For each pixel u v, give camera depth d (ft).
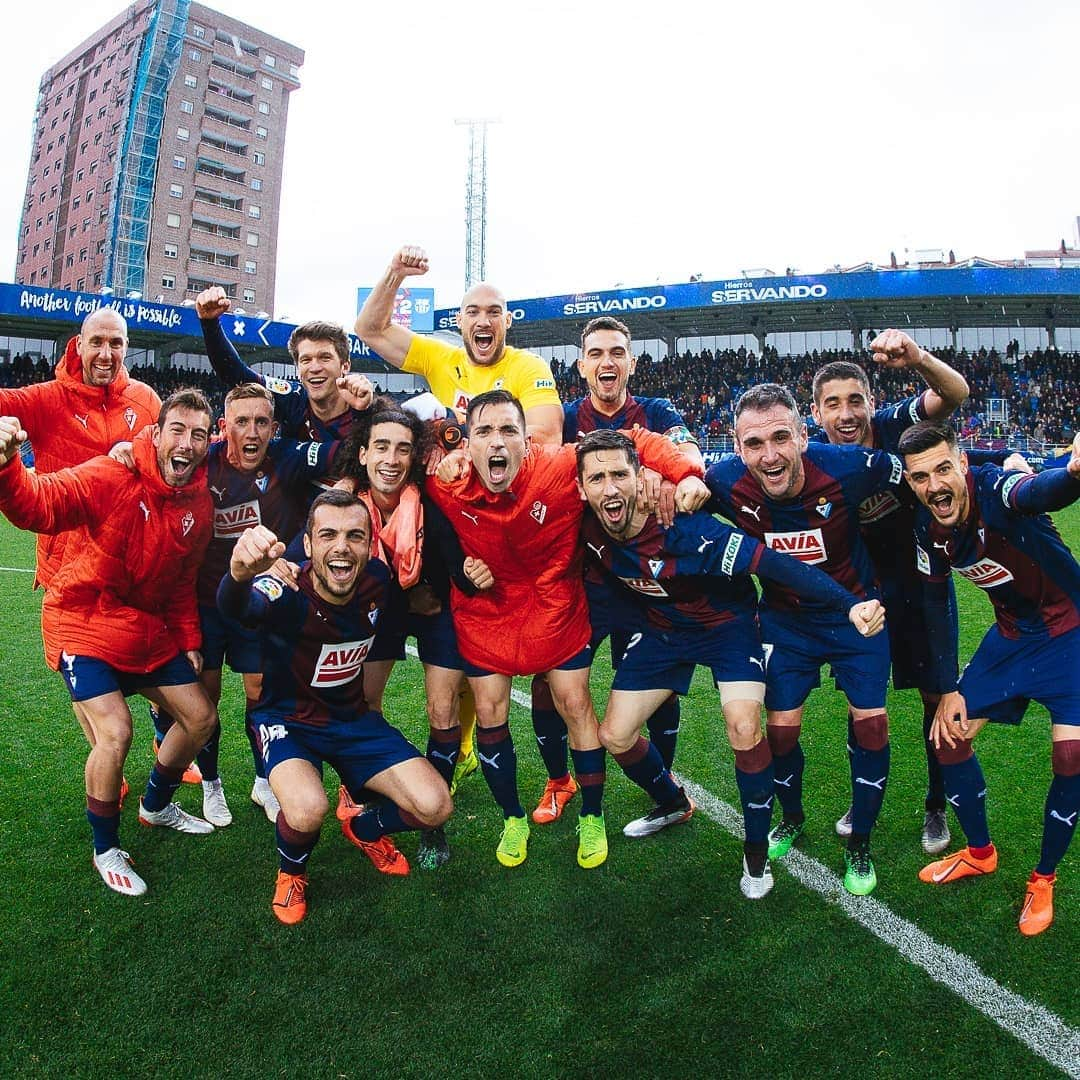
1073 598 8.93
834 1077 6.57
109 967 8.08
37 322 71.92
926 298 72.69
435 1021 7.29
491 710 10.11
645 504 9.18
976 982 7.67
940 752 9.41
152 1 137.39
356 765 9.48
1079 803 8.38
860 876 9.29
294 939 8.54
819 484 9.46
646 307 75.92
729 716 9.40
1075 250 110.01
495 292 11.54
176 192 142.82
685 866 9.98
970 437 70.28
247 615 8.55
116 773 9.35
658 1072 6.65
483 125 128.06
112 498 9.11
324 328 11.44
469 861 10.21
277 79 156.97
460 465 9.11
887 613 10.54
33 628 22.47
